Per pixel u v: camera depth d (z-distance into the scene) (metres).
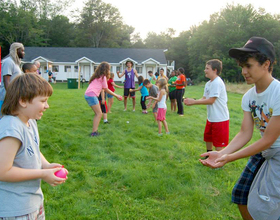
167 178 3.53
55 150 4.56
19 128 1.49
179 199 3.05
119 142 5.14
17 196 1.51
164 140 5.47
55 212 2.70
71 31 61.53
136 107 10.20
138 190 3.22
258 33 40.75
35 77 1.54
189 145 5.13
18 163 1.52
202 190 3.30
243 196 2.21
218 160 2.04
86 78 35.53
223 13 42.81
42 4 57.91
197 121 7.77
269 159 2.01
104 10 60.31
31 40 49.59
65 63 34.94
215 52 40.91
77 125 6.52
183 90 8.67
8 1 49.59
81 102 10.84
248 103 2.21
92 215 2.68
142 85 8.65
